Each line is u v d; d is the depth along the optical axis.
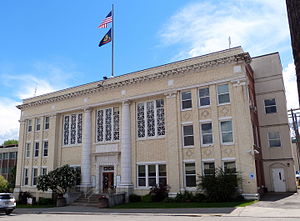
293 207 18.05
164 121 28.64
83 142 32.97
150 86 29.72
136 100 30.67
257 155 27.19
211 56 27.17
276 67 31.89
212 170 25.23
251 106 26.41
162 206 22.61
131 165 29.47
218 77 26.25
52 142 35.62
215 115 25.78
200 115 26.62
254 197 22.75
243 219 14.70
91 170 32.12
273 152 30.44
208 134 26.11
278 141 30.47
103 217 19.00
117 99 31.52
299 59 3.81
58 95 36.75
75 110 34.81
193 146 26.41
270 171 30.25
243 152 23.95
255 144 27.23
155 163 28.09
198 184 24.56
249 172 23.39
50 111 36.97
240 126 24.48
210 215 16.70
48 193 34.28
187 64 28.27
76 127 34.59
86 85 34.59
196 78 27.34
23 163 38.44
